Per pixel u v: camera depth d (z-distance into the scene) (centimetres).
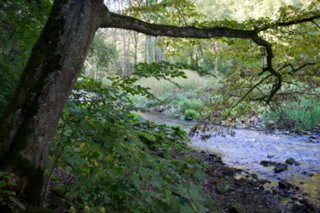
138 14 438
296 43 450
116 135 224
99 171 218
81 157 238
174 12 428
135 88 266
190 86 1820
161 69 260
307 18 393
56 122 187
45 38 184
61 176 273
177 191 226
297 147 884
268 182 595
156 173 210
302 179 615
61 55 182
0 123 173
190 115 1395
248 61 511
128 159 216
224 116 598
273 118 1152
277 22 387
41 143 179
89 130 234
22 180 170
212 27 336
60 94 184
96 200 224
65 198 229
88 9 192
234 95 589
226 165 699
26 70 182
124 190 206
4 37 334
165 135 373
